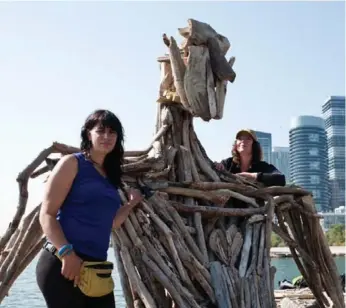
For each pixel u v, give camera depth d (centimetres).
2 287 457
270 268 574
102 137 354
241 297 517
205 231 577
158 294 507
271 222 603
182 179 598
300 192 662
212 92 579
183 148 611
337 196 13538
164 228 512
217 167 645
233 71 586
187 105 578
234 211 585
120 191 512
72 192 344
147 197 524
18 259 461
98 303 352
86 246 342
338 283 653
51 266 338
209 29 607
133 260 501
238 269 552
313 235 663
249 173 657
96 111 361
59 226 334
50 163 498
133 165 539
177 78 577
